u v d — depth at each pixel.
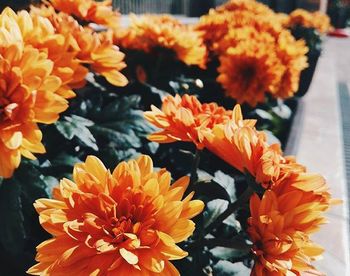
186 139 0.23
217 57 0.64
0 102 0.21
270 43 0.56
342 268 0.44
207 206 0.27
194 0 2.23
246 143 0.20
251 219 0.19
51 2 0.39
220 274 0.27
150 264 0.16
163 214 0.17
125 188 0.18
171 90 0.50
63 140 0.31
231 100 0.61
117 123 0.32
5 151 0.20
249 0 0.93
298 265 0.18
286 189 0.20
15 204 0.24
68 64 0.25
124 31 0.49
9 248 0.24
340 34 3.57
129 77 0.49
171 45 0.46
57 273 0.16
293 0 3.11
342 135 0.86
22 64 0.21
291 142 0.55
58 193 0.19
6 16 0.22
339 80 1.47
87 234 0.17
